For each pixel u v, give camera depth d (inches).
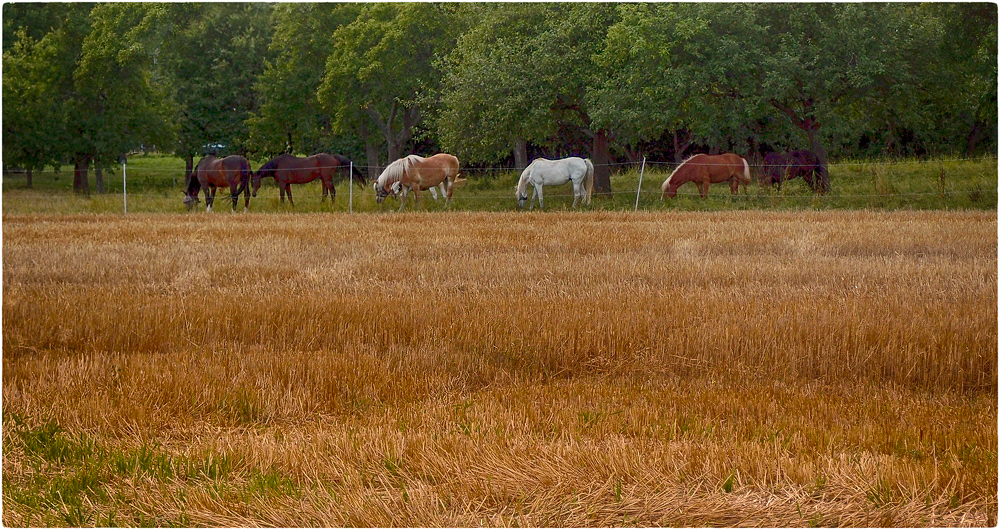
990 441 241.6
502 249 629.6
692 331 349.7
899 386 313.0
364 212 1077.8
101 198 1312.7
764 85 1071.6
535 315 379.2
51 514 204.8
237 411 278.5
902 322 356.2
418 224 830.5
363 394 296.5
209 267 537.6
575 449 227.9
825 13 1117.1
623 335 353.7
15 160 1689.2
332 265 549.0
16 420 264.1
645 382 319.6
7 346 352.2
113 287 472.1
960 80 1205.7
